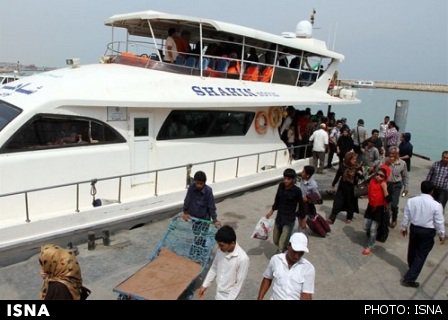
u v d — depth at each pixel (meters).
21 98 6.84
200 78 8.87
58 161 6.64
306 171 6.93
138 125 7.66
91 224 6.80
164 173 8.26
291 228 5.89
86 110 6.93
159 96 7.71
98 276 5.69
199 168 8.91
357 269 6.40
